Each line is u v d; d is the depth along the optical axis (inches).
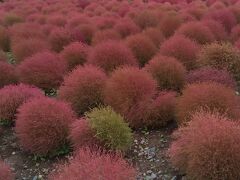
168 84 310.5
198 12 577.9
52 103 258.4
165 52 365.7
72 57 393.1
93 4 744.3
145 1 823.7
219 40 452.1
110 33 452.1
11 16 660.1
